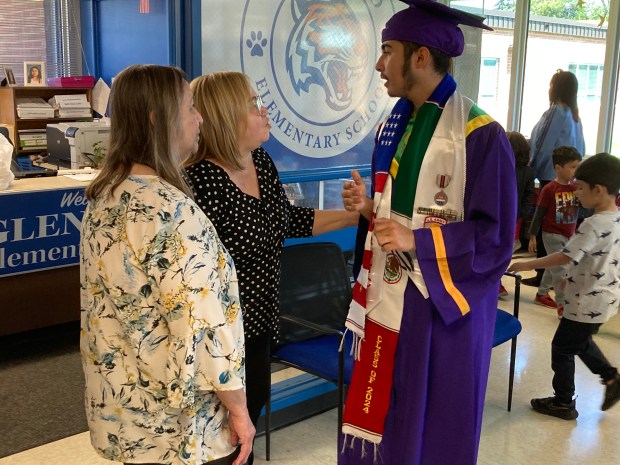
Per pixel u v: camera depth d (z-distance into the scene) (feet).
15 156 15.58
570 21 19.54
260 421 9.27
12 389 10.87
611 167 9.14
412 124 5.89
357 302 6.09
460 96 5.72
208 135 5.92
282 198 6.61
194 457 4.51
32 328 12.75
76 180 12.78
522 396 10.53
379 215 5.89
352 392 6.17
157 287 4.21
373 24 11.27
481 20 5.60
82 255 4.54
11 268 11.88
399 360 5.88
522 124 21.53
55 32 17.70
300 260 9.04
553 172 17.78
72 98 16.31
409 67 5.58
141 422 4.49
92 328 4.47
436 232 5.48
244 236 6.02
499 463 8.57
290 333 8.63
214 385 4.40
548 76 20.83
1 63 17.92
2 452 8.82
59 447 9.00
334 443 9.07
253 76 9.87
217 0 9.33
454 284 5.54
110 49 14.32
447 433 5.86
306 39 10.38
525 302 15.38
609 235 9.12
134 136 4.45
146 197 4.27
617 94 18.92
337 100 11.00
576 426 9.61
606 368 9.59
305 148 10.75
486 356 6.05
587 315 9.37
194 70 9.32
